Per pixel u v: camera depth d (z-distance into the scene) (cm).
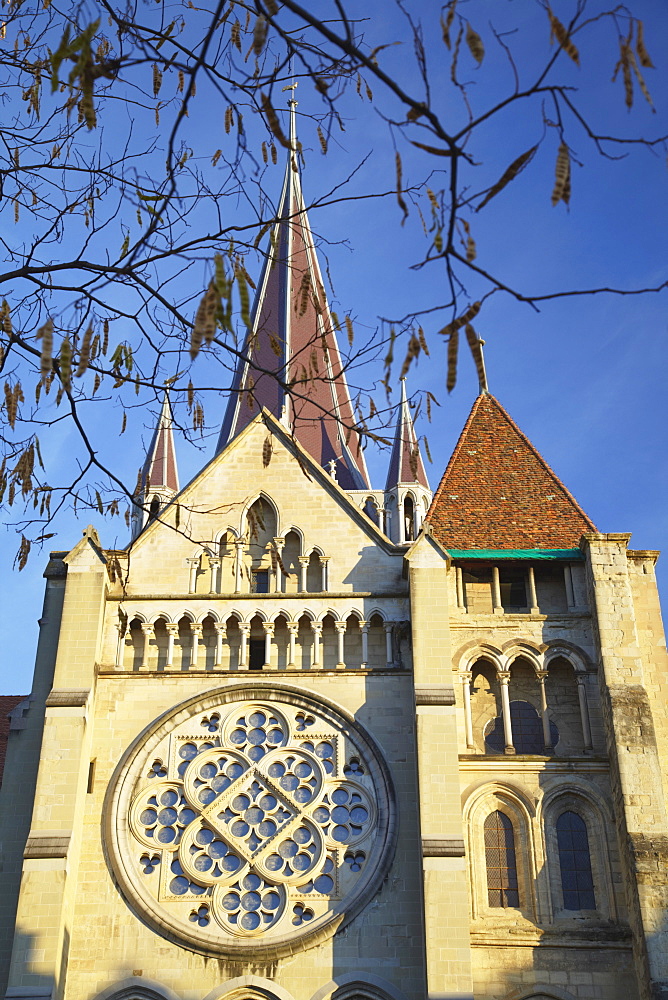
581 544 5012
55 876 4100
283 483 5153
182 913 4241
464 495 5509
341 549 4994
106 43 2173
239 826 4434
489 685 4888
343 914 4162
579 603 4969
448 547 5181
